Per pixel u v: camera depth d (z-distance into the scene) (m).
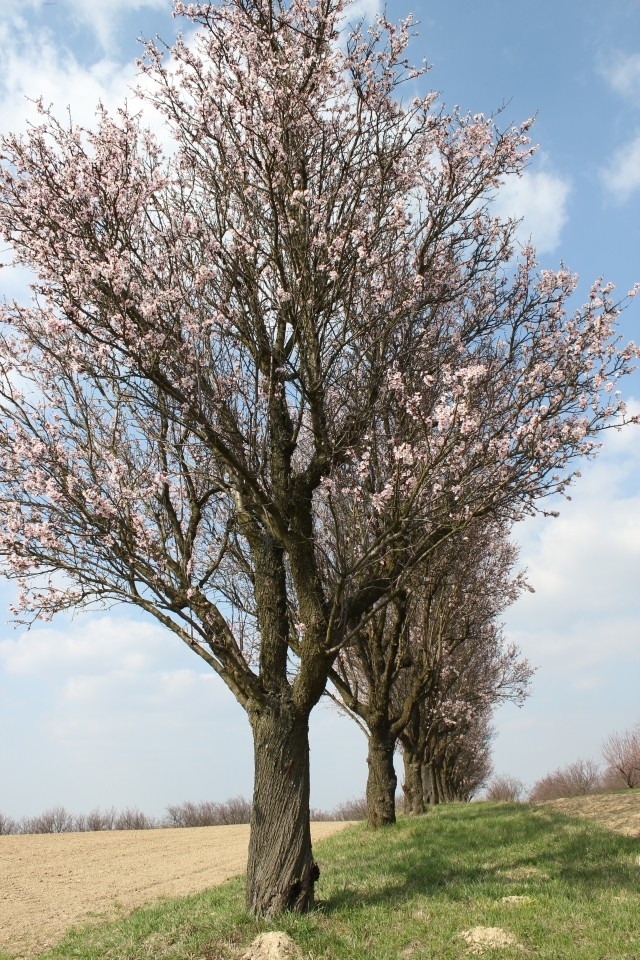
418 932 7.93
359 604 10.95
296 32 9.98
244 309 10.18
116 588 9.93
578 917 7.89
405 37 10.28
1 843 29.98
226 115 9.87
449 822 17.91
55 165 9.36
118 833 34.41
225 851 25.11
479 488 9.67
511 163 10.99
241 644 11.75
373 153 10.55
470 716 28.34
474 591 22.11
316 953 7.61
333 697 20.08
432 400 10.54
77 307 8.77
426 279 11.02
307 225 9.77
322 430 10.55
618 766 42.78
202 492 11.84
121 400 10.20
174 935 8.96
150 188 9.55
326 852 15.93
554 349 10.54
